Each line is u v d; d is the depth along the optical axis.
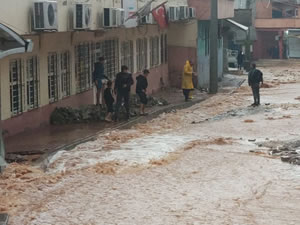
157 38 39.91
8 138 20.61
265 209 12.91
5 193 13.90
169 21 36.53
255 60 73.88
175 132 23.02
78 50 26.84
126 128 23.95
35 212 12.66
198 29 42.72
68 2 21.73
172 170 16.42
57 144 19.66
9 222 12.02
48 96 23.84
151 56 38.81
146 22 31.80
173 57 42.34
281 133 22.64
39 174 15.73
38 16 18.80
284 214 12.59
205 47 46.34
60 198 13.68
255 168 16.69
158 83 40.25
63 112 24.47
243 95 37.09
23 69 21.56
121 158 17.80
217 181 15.23
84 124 24.23
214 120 26.28
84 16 22.19
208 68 47.88
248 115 27.52
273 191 14.32
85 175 15.76
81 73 27.22
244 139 21.45
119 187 14.64
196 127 24.34
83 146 19.64
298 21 75.44
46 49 23.31
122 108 26.94
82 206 13.09
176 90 40.91
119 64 32.62
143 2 30.86
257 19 76.25
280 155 18.38
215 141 20.67
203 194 14.02
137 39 35.78
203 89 40.97
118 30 32.09
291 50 72.75
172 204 13.23
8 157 17.45
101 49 29.95
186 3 40.97
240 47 71.44
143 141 20.69
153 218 12.27
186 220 12.14
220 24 50.28
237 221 12.10
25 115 21.95
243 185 14.85
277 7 80.44
